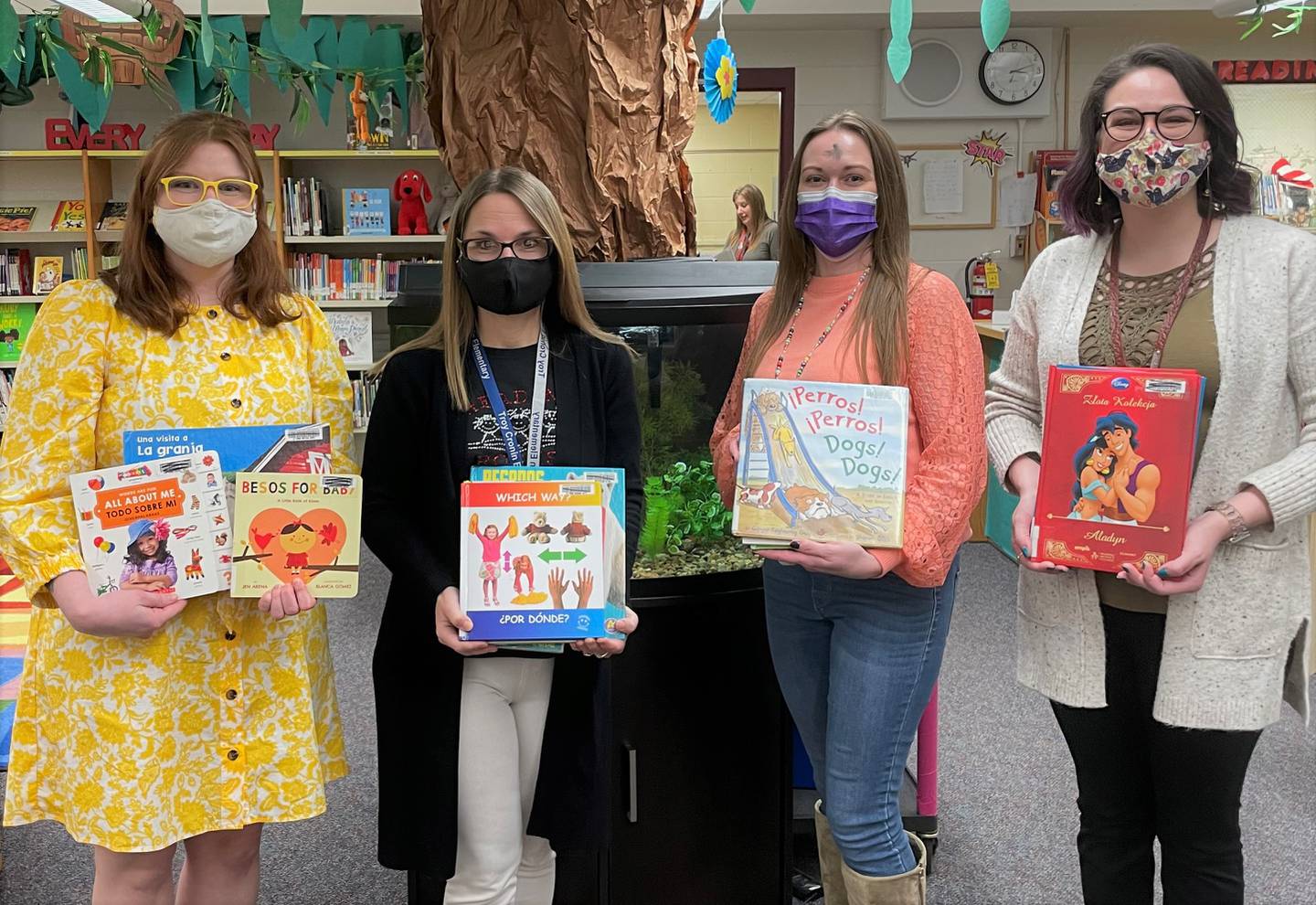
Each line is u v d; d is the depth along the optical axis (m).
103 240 5.81
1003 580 4.71
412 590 1.55
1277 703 1.51
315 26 5.44
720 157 9.25
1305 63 6.35
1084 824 1.72
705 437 2.05
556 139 2.17
